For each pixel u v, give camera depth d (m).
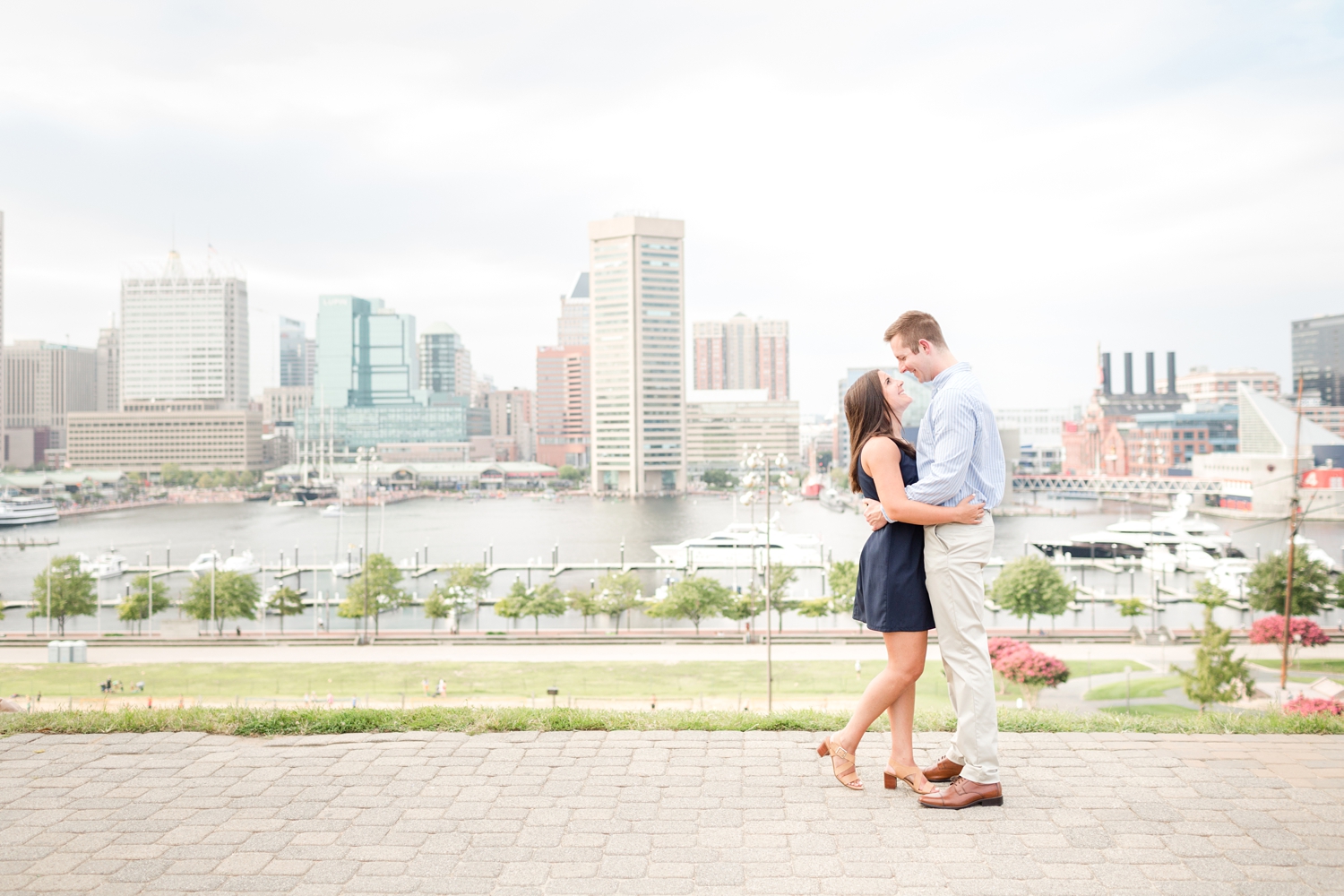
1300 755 6.67
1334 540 144.62
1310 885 4.54
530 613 72.62
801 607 69.44
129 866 4.84
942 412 5.62
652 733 7.32
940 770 6.04
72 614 74.06
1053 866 4.77
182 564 127.88
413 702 42.56
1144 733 7.38
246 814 5.59
